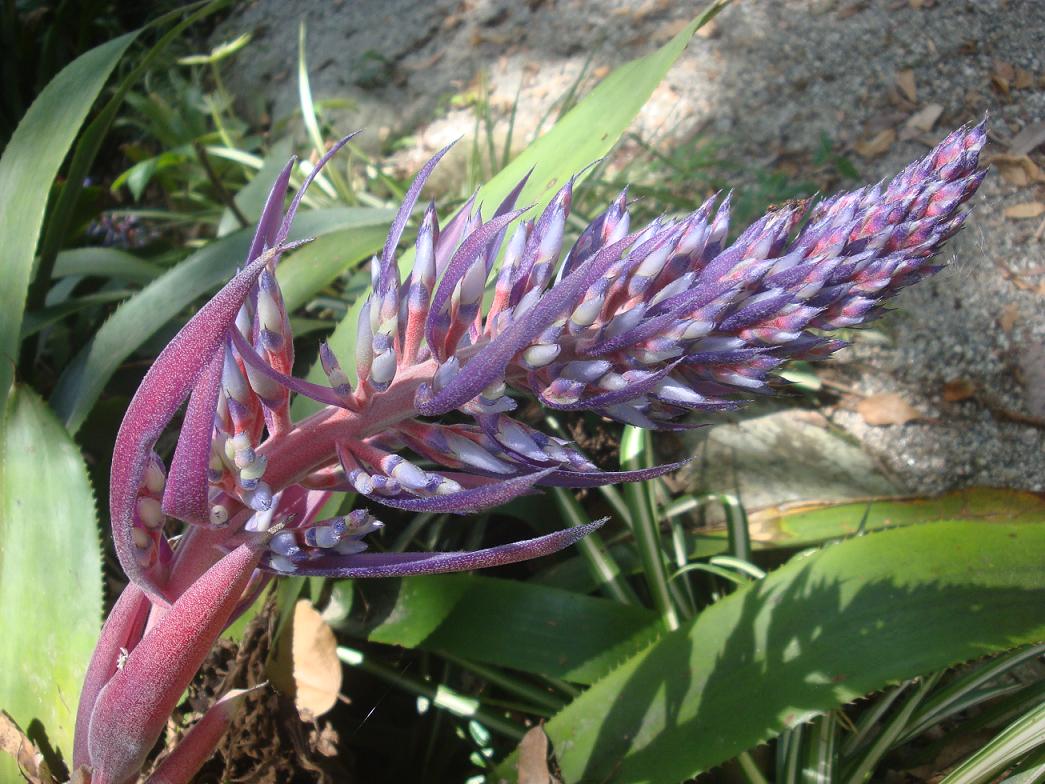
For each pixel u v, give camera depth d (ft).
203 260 2.15
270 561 1.04
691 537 2.43
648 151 3.52
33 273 2.48
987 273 2.81
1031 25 3.22
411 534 2.37
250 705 1.66
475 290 1.00
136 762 1.12
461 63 4.24
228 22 5.22
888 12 3.44
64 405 2.07
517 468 1.05
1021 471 2.54
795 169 3.22
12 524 1.57
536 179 1.86
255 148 4.42
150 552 1.03
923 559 1.63
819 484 2.54
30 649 1.53
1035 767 1.63
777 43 3.56
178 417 2.52
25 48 4.68
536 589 1.96
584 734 1.63
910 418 2.65
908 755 2.07
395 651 2.20
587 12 4.10
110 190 3.92
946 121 3.13
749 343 1.06
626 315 1.00
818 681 1.55
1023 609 1.55
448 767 2.09
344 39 4.64
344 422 1.06
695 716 1.58
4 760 1.45
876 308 1.15
